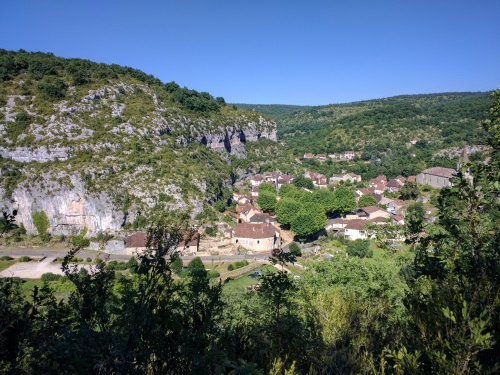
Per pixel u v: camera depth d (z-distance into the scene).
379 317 8.99
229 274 39.38
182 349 5.22
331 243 52.06
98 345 4.55
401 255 9.45
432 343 4.16
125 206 55.53
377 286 11.85
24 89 69.69
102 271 5.66
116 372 4.46
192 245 49.91
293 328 7.28
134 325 4.92
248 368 4.78
